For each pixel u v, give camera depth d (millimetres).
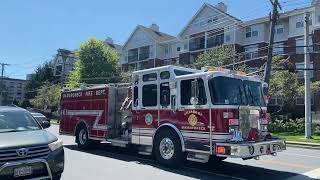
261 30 49438
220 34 53344
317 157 15656
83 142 16203
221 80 10906
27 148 7633
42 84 83125
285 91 35156
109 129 15039
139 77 13148
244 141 10562
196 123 11070
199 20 56750
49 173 7832
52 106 61781
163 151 12000
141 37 67562
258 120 11367
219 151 10398
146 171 11125
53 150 8055
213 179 10234
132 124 13281
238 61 43562
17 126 8906
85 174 10500
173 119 11781
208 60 43188
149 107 12641
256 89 11758
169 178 10148
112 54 58094
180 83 11672
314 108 41094
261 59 45219
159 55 64750
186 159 11703
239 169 11938
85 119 16219
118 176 10297
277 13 26938
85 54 56562
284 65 38125
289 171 11797
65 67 86000
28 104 84000
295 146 22266
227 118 10477
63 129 17672
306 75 27344
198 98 11023
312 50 43344
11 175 7359
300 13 44781
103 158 13609
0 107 9727
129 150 15906
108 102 15102
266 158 14789
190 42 57844
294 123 33375
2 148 7410
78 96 16844
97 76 55500
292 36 45625
